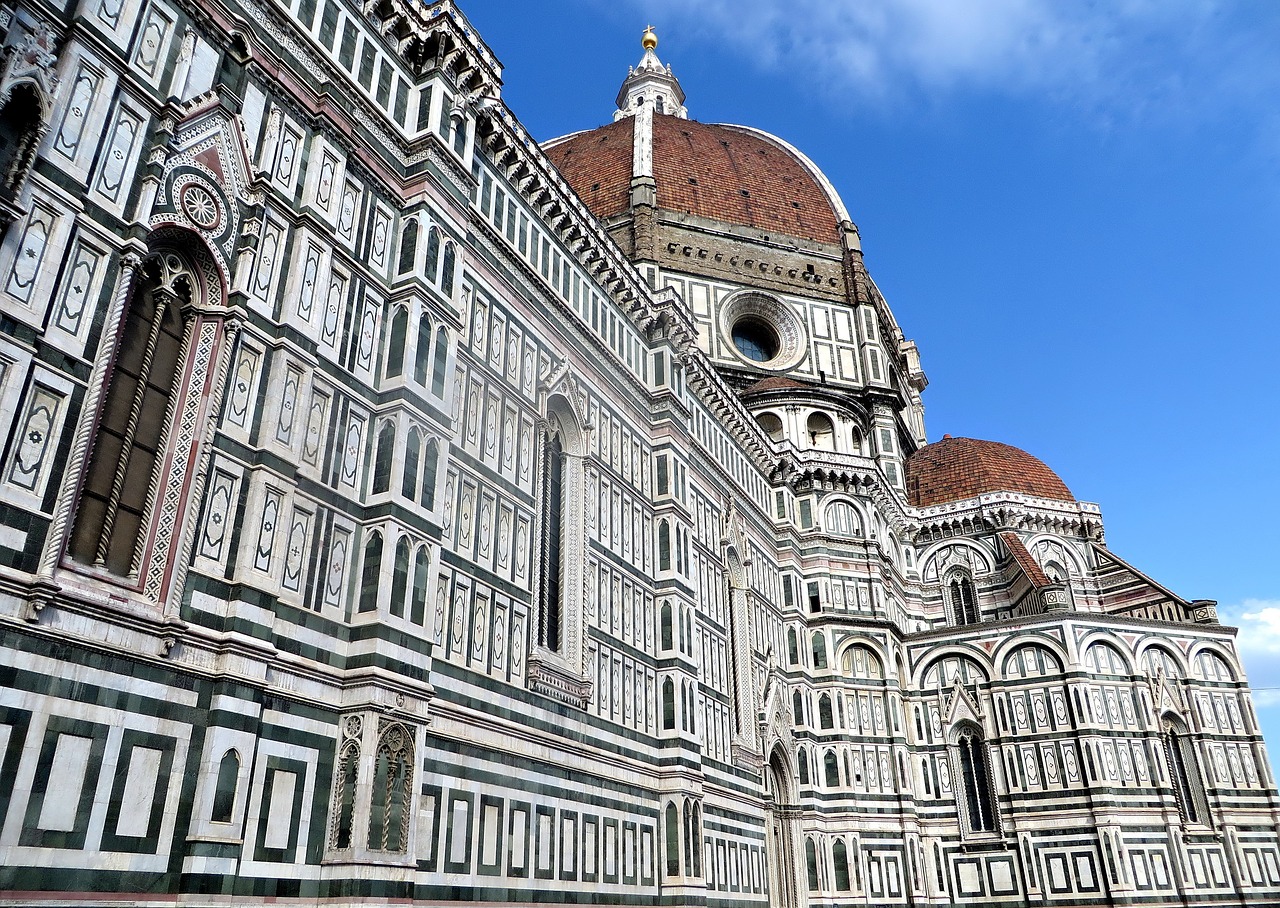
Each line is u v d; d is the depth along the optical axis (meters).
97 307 19.78
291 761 21.80
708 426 52.47
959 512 75.00
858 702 58.28
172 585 20.11
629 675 38.69
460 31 33.97
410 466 26.84
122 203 20.77
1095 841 53.53
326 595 24.08
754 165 93.69
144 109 21.73
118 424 20.38
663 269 80.19
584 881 31.62
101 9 20.97
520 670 31.08
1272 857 55.28
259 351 23.73
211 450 21.83
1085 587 69.81
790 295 83.50
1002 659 59.41
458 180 32.22
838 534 62.44
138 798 18.47
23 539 17.62
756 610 54.03
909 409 103.06
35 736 17.03
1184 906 52.34
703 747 42.72
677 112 126.81
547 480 36.97
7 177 18.52
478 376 32.44
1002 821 56.00
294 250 25.41
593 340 41.53
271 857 20.70
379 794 22.84
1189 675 58.56
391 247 29.59
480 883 26.55
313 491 24.38
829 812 54.97
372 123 29.84
